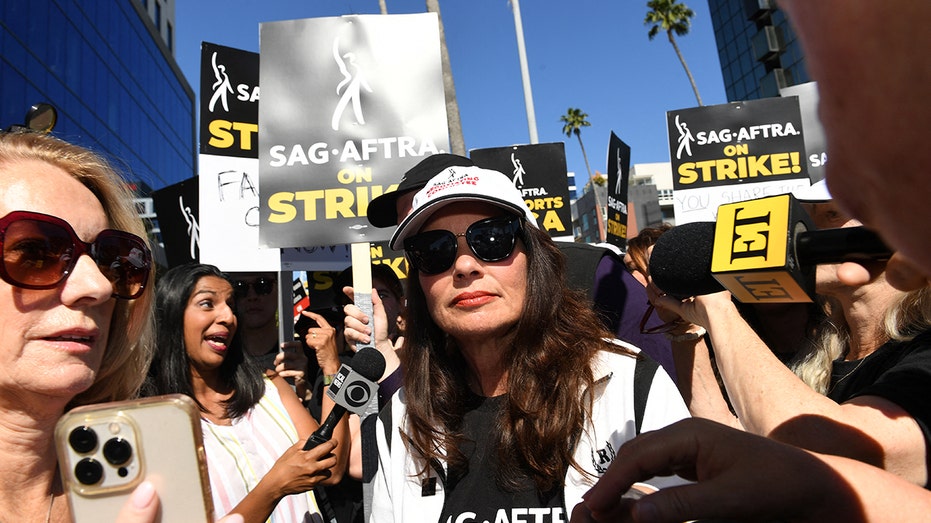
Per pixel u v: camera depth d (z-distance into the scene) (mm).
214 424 2416
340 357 3949
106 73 26625
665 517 621
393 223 3066
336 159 3430
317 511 2605
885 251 649
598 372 1595
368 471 2090
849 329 1686
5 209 1115
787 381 1104
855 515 635
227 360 2645
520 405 1541
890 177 338
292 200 3398
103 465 781
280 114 3459
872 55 301
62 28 22750
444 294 1688
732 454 660
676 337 1986
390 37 3531
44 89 21203
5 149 1197
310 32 3523
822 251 702
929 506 660
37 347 1079
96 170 1311
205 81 4039
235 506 2166
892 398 1016
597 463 1506
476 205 1719
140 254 1329
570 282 2566
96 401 1352
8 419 1110
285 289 4277
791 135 5539
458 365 1799
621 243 6066
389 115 3471
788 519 636
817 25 330
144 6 32812
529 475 1542
